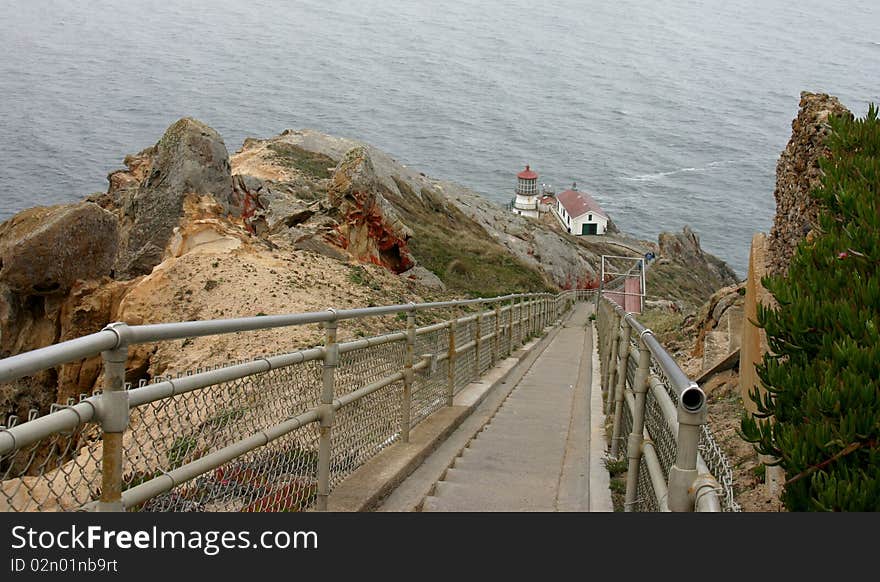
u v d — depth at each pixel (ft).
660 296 188.24
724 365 37.32
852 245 17.01
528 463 30.19
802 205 27.12
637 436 19.13
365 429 26.27
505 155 652.48
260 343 43.88
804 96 31.27
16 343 49.29
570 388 51.80
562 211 363.76
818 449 12.45
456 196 203.62
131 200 67.97
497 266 149.07
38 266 48.16
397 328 54.13
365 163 82.94
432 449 30.94
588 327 119.44
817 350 15.11
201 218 60.85
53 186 321.52
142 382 13.82
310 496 20.63
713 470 14.20
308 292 54.03
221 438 16.28
